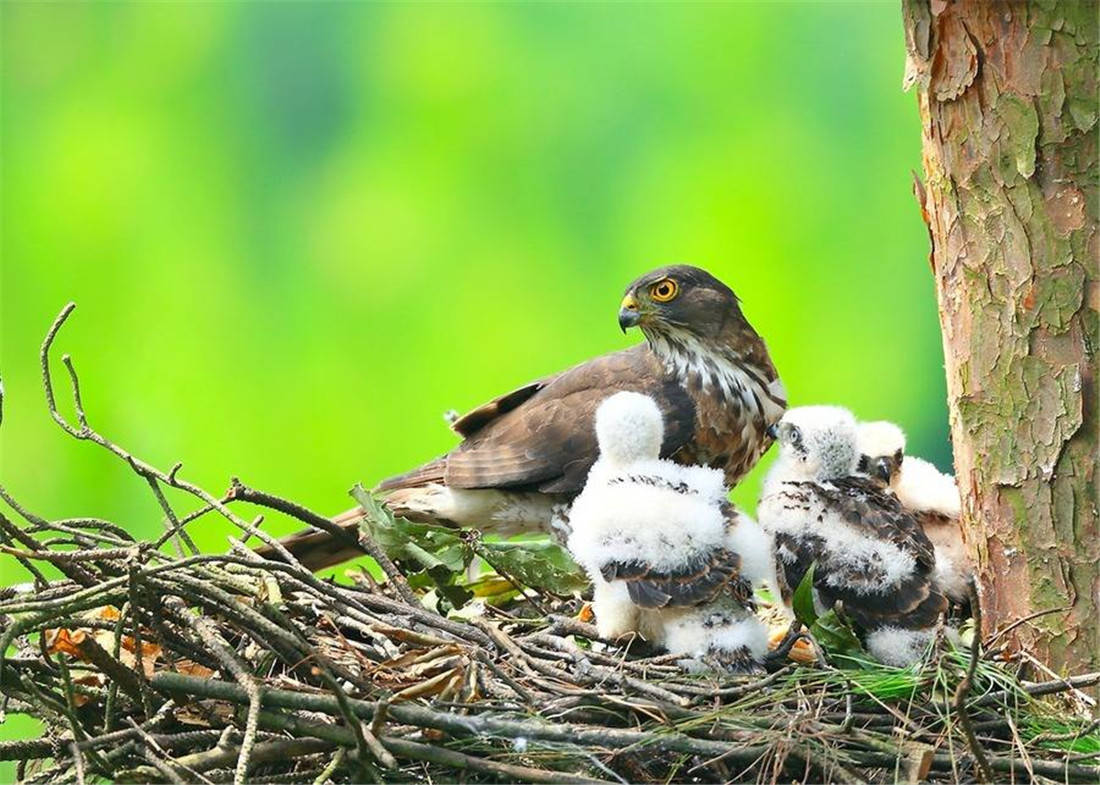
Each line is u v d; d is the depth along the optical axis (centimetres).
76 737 834
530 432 1252
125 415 1962
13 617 844
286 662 875
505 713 864
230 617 869
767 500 1002
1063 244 952
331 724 842
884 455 1074
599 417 1019
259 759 840
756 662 920
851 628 932
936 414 2056
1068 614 962
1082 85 943
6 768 941
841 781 834
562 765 847
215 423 2012
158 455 1933
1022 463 970
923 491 1071
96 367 2019
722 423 1235
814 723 853
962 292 985
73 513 1841
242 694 839
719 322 1240
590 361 1298
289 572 909
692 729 851
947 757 841
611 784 820
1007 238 963
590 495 980
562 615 1057
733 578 924
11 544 912
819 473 1003
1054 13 941
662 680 904
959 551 1038
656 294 1235
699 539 933
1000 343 971
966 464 997
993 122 959
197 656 891
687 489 965
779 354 2006
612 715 873
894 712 859
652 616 959
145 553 869
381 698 837
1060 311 955
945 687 859
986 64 957
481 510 1269
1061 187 952
